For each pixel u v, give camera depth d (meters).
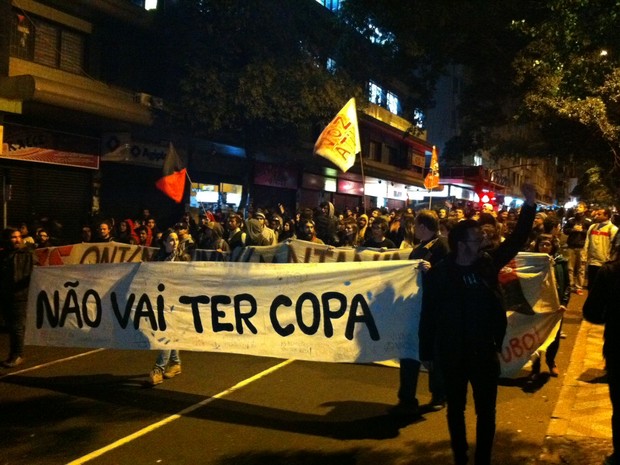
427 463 4.68
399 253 7.87
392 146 36.06
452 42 11.14
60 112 13.88
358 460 4.74
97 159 16.47
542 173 73.88
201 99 16.27
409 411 5.75
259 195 23.75
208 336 6.27
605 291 4.23
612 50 8.66
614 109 10.20
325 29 21.62
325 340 5.80
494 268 4.27
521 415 5.76
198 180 20.28
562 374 7.20
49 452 4.89
